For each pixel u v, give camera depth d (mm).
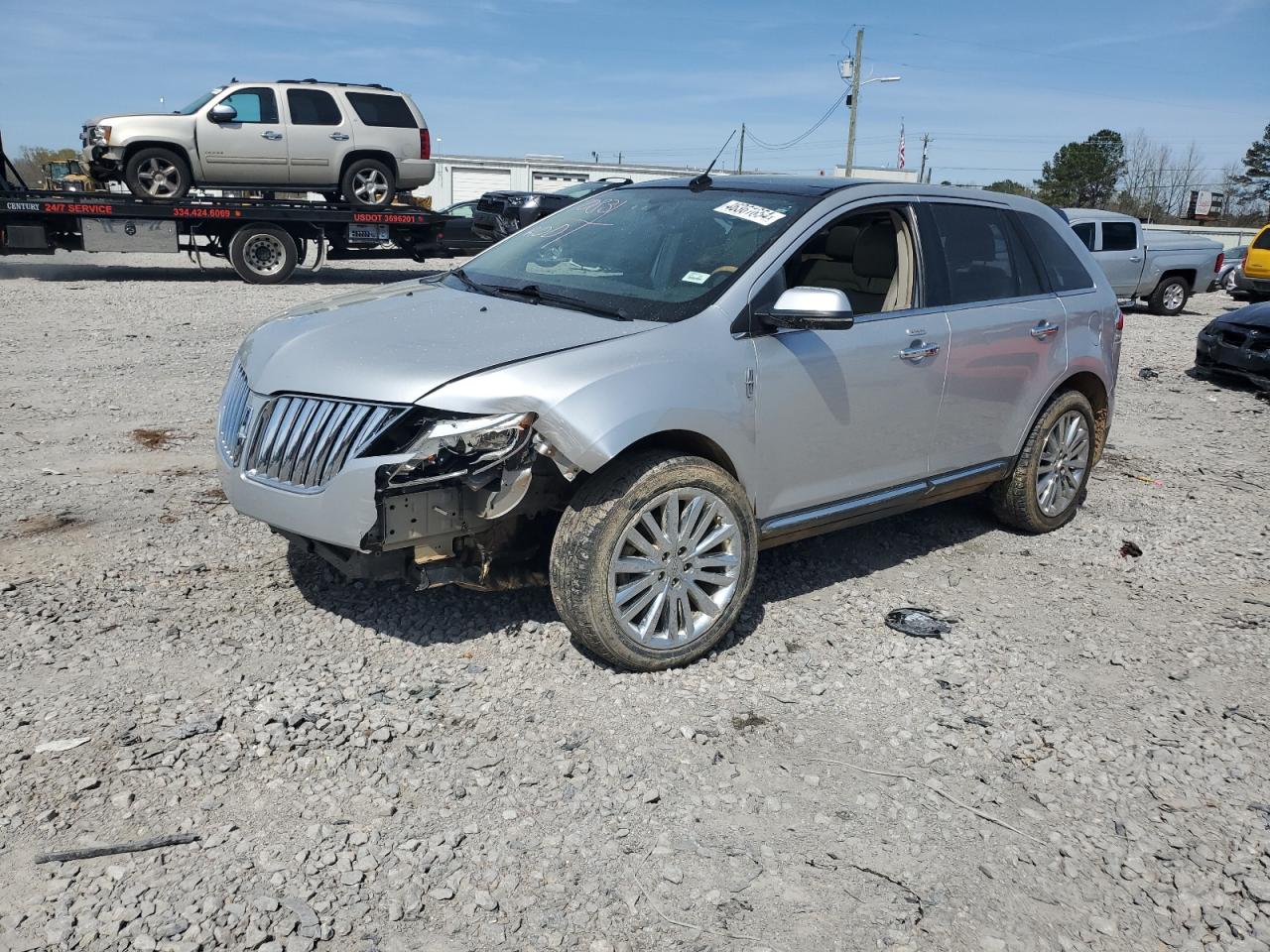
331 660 3828
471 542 3732
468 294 4410
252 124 16359
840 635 4359
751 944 2561
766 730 3559
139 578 4453
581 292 4242
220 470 3982
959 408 5000
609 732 3467
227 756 3182
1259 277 20281
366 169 17375
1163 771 3447
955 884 2830
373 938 2496
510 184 48281
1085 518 6219
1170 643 4480
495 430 3438
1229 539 5922
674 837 2947
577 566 3648
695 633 3953
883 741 3539
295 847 2793
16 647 3777
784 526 4320
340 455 3490
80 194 15672
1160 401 10234
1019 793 3277
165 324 11617
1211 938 2686
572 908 2641
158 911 2525
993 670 4117
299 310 4492
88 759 3117
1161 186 74562
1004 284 5328
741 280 4094
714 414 3863
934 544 5605
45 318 11680
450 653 3934
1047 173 80125
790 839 2977
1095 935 2674
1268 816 3219
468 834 2900
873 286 4910
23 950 2377
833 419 4367
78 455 6293
